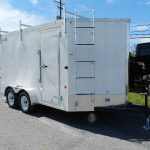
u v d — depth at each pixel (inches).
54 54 224.8
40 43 240.1
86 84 214.1
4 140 180.7
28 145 171.9
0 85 298.0
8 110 267.7
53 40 225.5
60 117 243.6
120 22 214.4
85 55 213.0
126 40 215.8
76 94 213.3
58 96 222.7
